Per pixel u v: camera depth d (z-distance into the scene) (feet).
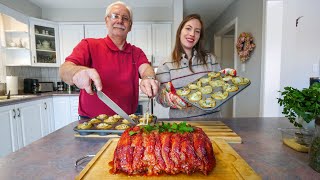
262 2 7.84
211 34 16.25
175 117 4.66
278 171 2.11
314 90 2.46
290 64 7.84
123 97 4.55
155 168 2.11
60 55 11.37
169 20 11.61
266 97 7.74
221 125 3.76
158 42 11.34
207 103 3.41
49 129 10.00
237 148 2.77
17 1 9.58
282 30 7.59
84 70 2.83
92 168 2.16
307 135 2.61
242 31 9.89
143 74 4.25
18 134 7.88
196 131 2.47
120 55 4.62
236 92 3.61
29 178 2.02
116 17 4.33
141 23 11.25
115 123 3.66
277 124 4.06
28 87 10.31
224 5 11.62
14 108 7.66
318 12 7.58
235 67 11.07
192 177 2.05
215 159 2.32
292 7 7.52
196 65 4.83
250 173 2.02
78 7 11.57
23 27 10.05
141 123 3.24
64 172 2.14
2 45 9.22
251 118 4.62
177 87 4.62
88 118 4.54
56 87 12.12
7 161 2.40
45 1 10.60
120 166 2.10
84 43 4.43
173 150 2.15
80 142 3.04
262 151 2.65
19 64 9.86
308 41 7.74
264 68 7.68
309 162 2.22
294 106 2.51
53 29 11.13
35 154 2.60
